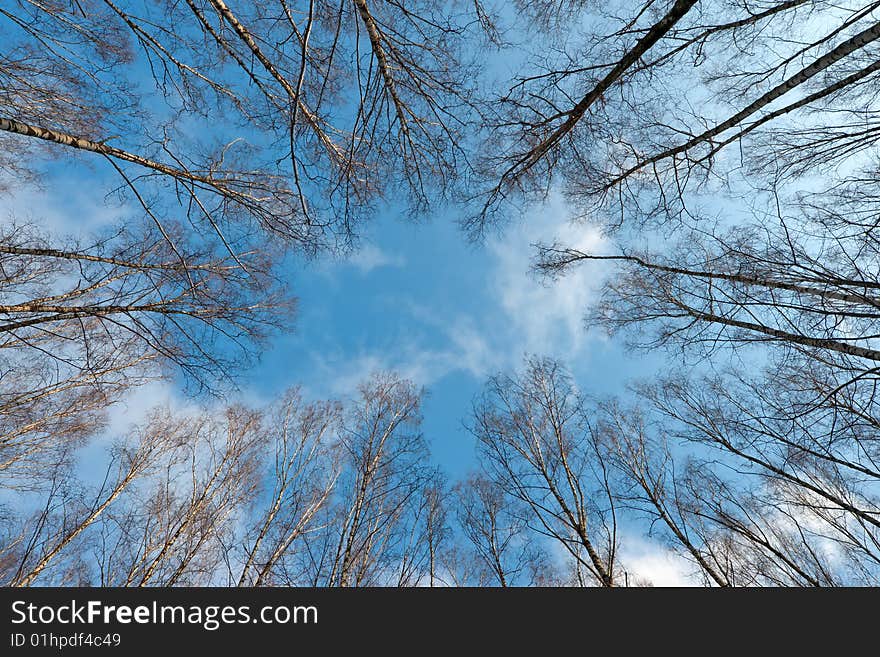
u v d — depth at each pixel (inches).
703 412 276.1
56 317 171.9
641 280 242.7
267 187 172.6
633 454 303.7
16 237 189.2
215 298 211.8
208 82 157.8
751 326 187.8
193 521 287.7
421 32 143.9
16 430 248.5
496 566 287.0
